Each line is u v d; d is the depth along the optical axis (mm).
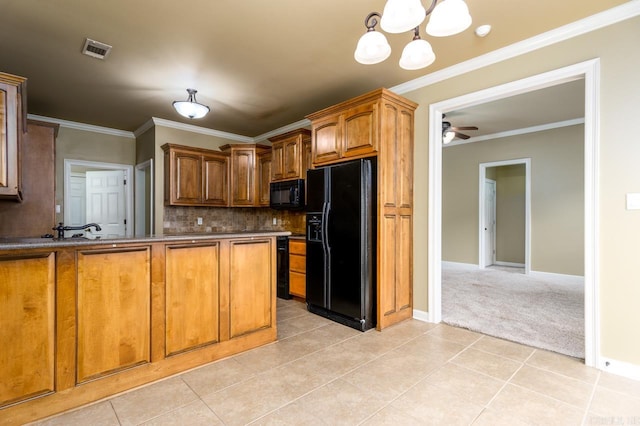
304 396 1946
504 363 2385
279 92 3820
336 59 3006
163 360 2182
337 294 3338
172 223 5039
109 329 1975
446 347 2684
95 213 5406
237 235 2561
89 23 2439
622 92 2232
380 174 3092
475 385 2074
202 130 5445
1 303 1656
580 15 2318
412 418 1734
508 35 2578
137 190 5574
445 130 4629
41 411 1739
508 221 7211
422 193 3395
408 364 2371
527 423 1694
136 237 2150
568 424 1686
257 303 2711
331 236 3424
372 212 3203
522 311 3641
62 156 4930
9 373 1671
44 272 1773
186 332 2293
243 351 2604
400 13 1538
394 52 2865
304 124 5020
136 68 3188
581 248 5293
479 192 6488
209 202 5117
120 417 1741
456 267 6766
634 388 2035
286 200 4543
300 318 3496
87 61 3035
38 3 2203
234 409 1812
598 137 2312
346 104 3312
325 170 3504
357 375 2207
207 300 2404
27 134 3520
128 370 2035
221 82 3525
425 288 3363
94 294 1928
